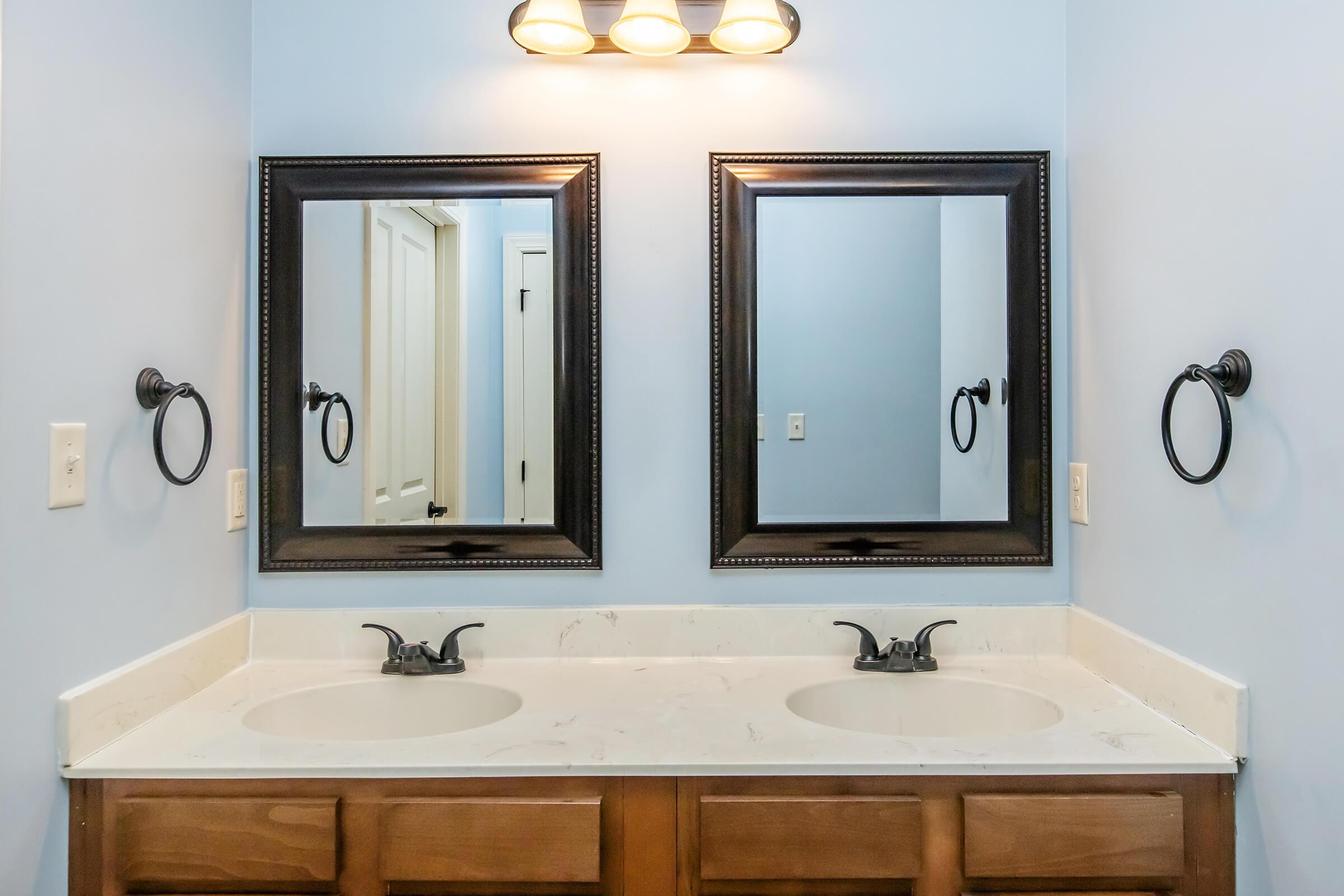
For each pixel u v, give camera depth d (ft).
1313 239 3.12
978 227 5.24
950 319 5.29
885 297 5.28
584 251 5.18
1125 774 3.63
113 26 3.79
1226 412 3.42
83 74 3.59
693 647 5.19
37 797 3.39
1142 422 4.34
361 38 5.24
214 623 4.77
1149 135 4.25
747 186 5.21
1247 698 3.54
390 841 3.61
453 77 5.25
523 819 3.61
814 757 3.67
